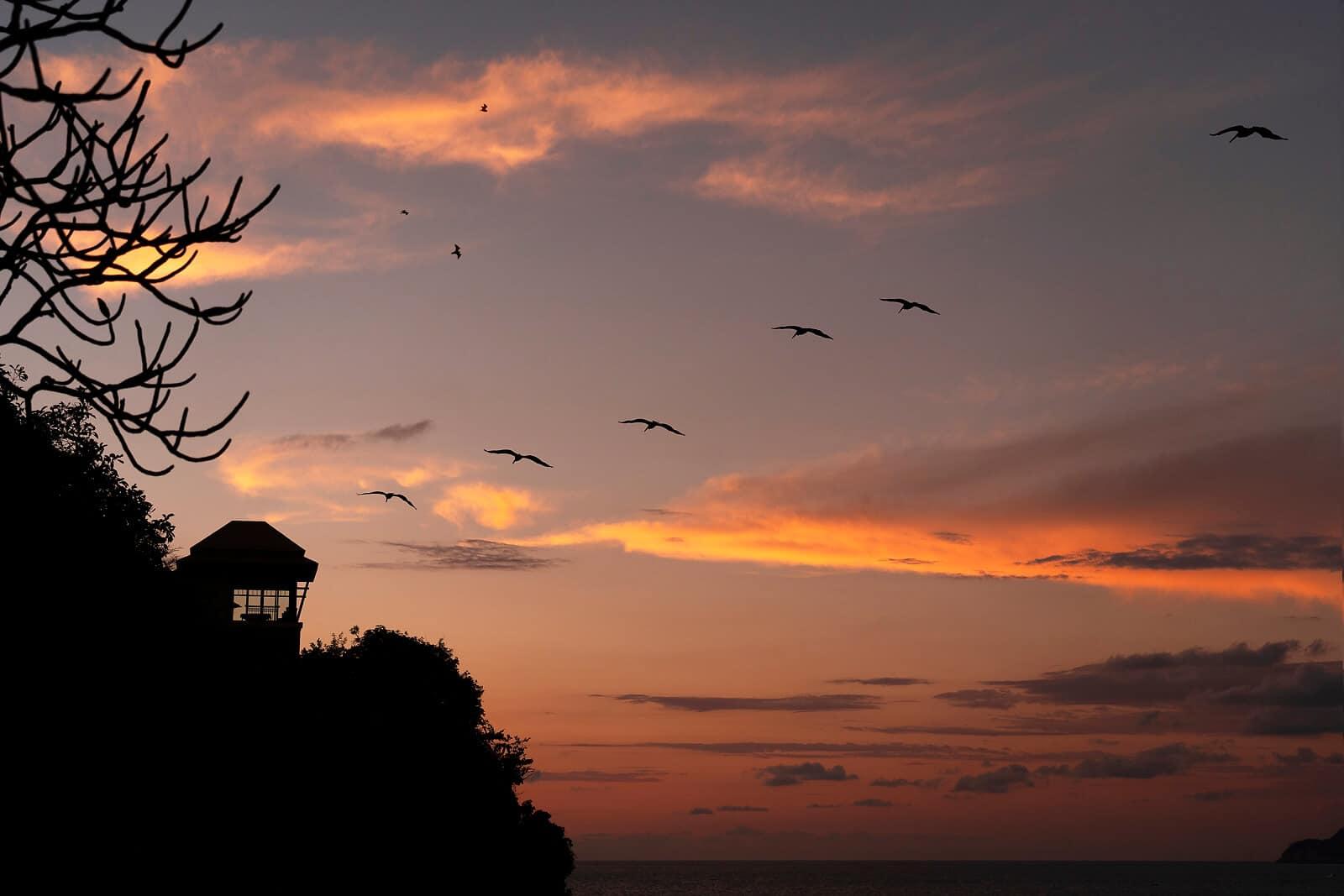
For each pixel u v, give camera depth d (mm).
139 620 43188
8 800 35781
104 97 7590
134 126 7910
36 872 36438
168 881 45031
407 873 72938
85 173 7785
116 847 40719
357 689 78625
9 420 34625
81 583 38594
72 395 7977
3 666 35781
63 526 38031
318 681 71688
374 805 70688
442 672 86875
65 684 37562
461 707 87438
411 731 78875
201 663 49781
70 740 37719
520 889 93188
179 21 7840
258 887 54094
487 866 86062
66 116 7750
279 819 57312
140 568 44000
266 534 68062
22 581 36156
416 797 76062
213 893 49219
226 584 66125
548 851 99500
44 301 7828
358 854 67375
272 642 64750
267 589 66812
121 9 7609
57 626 37312
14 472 35344
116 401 8062
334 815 64625
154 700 44250
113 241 7961
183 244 8188
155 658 44594
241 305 8406
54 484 38094
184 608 48250
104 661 40125
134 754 42344
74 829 38000
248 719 55125
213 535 67438
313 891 61000
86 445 41906
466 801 82750
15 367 36250
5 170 7477
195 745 48375
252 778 54594
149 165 8031
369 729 74625
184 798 47031
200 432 8195
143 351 8125
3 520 35500
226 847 50844
